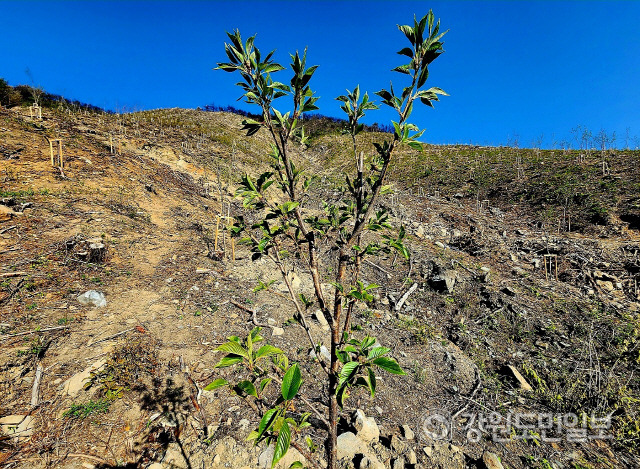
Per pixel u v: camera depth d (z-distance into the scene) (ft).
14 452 7.91
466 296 20.94
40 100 51.98
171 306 15.34
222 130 81.56
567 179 45.29
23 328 11.59
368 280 22.20
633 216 32.48
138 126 57.11
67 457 8.11
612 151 55.47
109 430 8.99
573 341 16.69
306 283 19.97
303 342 14.32
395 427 11.02
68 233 18.24
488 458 9.61
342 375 3.70
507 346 16.56
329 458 4.68
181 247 22.27
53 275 14.80
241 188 4.39
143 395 10.21
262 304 16.87
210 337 13.69
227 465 8.45
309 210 29.19
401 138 3.78
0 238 15.92
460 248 29.55
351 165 75.77
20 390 9.46
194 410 10.10
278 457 3.06
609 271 24.34
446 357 15.26
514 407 12.56
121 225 21.93
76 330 12.23
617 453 10.68
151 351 11.98
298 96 3.93
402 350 15.42
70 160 29.19
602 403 12.43
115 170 31.32
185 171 42.14
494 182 53.01
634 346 15.55
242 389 4.07
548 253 27.71
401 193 50.52
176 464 8.38
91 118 52.54
